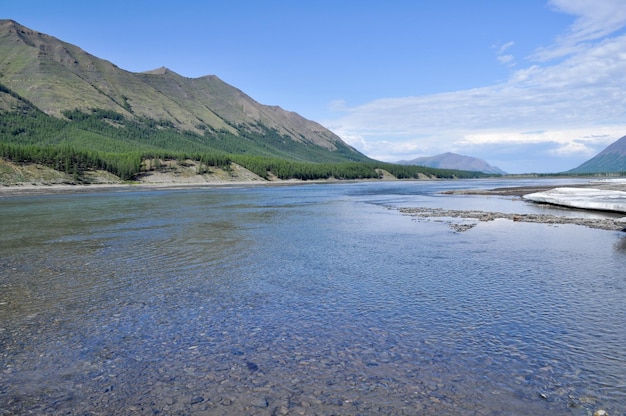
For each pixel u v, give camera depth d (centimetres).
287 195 9138
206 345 1125
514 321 1289
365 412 802
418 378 936
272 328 1245
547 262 2142
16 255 2375
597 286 1678
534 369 974
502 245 2659
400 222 3984
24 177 11969
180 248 2588
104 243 2772
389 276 1864
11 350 1093
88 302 1499
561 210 5141
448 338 1161
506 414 792
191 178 16950
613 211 4734
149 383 923
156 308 1432
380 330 1223
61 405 838
